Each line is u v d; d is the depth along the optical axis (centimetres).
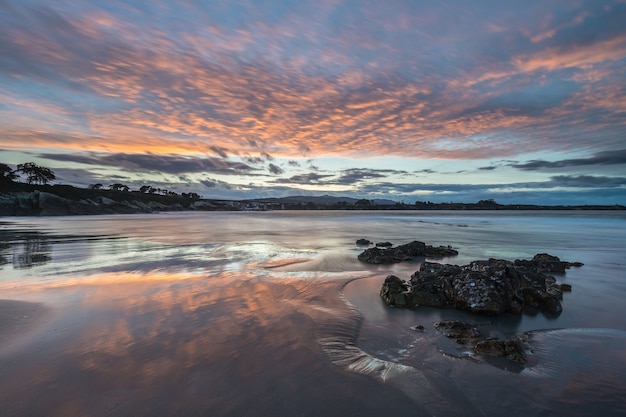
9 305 871
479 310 891
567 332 773
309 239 2925
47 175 11650
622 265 1659
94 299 931
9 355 588
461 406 474
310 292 1050
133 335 679
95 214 9925
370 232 3844
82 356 586
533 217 9375
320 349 636
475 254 2089
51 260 1617
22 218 6606
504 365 596
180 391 484
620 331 782
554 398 502
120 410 441
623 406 487
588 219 7875
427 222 6425
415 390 508
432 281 1039
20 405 449
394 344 681
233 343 647
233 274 1295
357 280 1240
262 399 470
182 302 909
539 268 1505
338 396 484
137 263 1536
